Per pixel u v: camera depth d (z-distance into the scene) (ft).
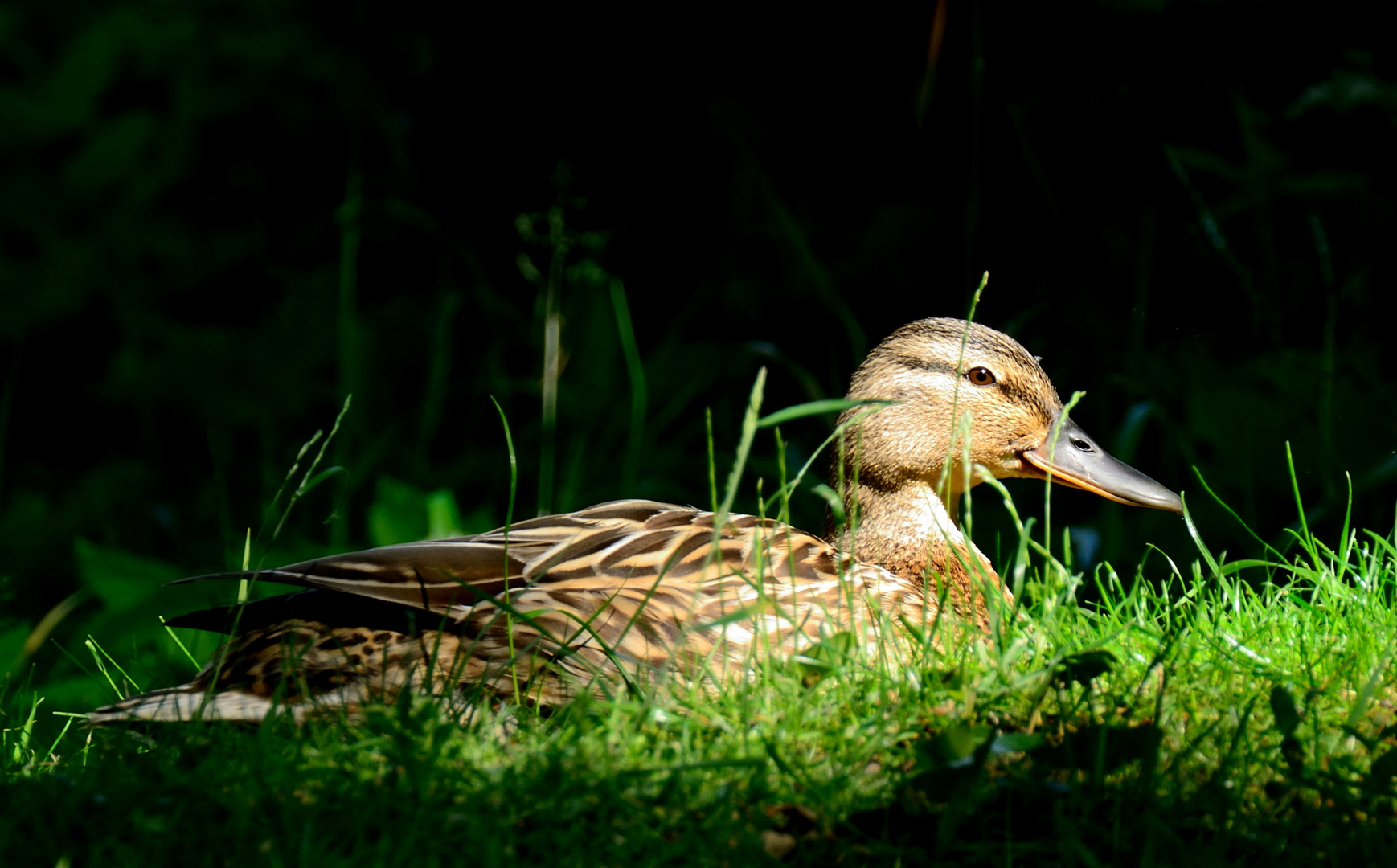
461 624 19.79
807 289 42.78
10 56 51.21
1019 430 25.95
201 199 50.37
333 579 19.75
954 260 41.42
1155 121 39.60
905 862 14.46
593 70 43.04
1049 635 19.77
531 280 45.21
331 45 48.88
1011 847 14.40
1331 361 36.76
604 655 19.77
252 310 50.75
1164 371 38.91
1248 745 15.92
